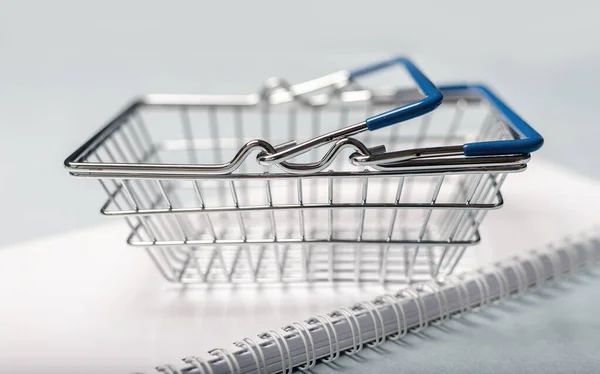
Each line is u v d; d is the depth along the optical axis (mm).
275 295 681
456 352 615
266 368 568
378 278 711
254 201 927
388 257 758
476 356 608
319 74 1535
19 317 641
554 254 734
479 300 683
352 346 614
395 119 563
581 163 1088
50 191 970
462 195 837
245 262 756
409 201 908
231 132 1200
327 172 574
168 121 1257
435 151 559
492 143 554
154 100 891
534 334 644
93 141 648
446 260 741
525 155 558
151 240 658
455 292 668
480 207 608
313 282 706
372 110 980
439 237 809
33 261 753
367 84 1496
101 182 625
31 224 861
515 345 625
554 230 805
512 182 956
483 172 568
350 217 880
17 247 788
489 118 827
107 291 689
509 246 768
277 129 1217
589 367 593
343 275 720
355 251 777
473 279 682
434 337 643
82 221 868
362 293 683
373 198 922
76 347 594
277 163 558
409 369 590
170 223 823
